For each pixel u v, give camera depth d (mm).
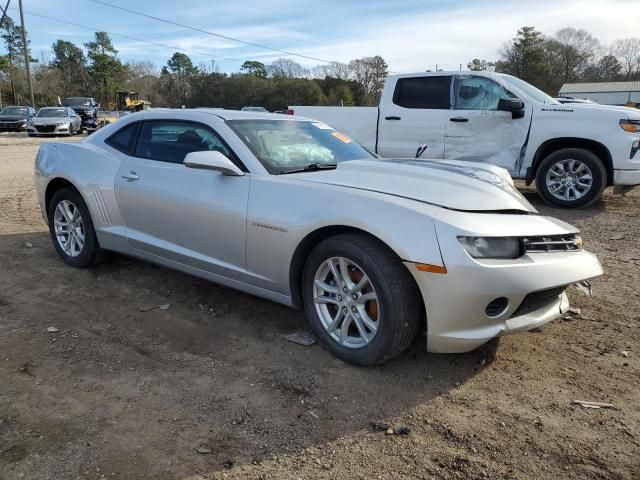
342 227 3061
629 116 7129
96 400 2756
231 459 2324
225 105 76562
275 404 2742
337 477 2217
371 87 73750
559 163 7559
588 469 2277
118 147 4504
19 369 3045
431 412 2688
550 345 3445
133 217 4219
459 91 7992
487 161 7883
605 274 4887
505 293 2727
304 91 72438
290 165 3695
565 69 82188
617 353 3340
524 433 2525
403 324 2840
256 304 4035
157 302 4070
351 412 2682
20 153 16141
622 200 8500
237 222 3467
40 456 2309
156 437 2461
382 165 3529
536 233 2912
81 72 91000
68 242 4859
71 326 3637
